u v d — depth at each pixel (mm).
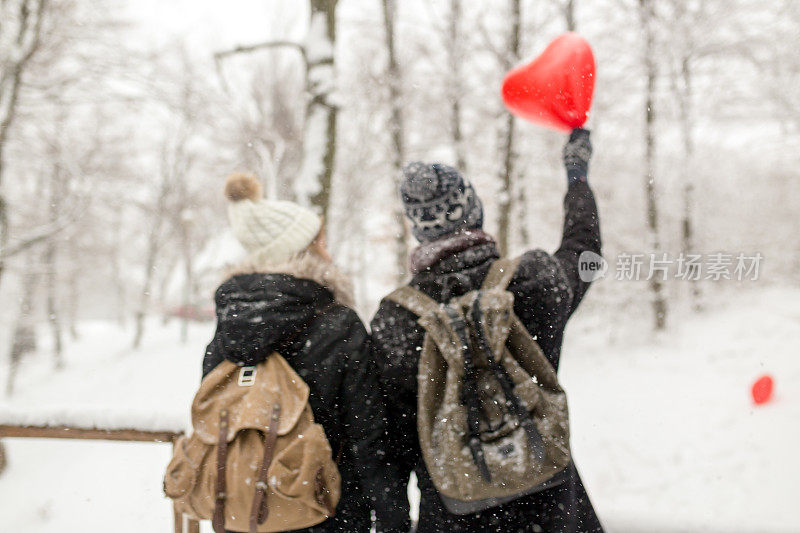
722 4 12805
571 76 1525
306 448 1466
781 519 5891
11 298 20562
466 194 1423
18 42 11617
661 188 15047
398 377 1398
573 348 15195
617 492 7184
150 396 14617
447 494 1271
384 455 1526
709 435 7961
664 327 13805
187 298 23875
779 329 11461
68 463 5375
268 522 1469
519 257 1418
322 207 6965
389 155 16078
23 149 13516
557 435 1281
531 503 1343
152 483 4008
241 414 1491
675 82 13648
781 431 7523
